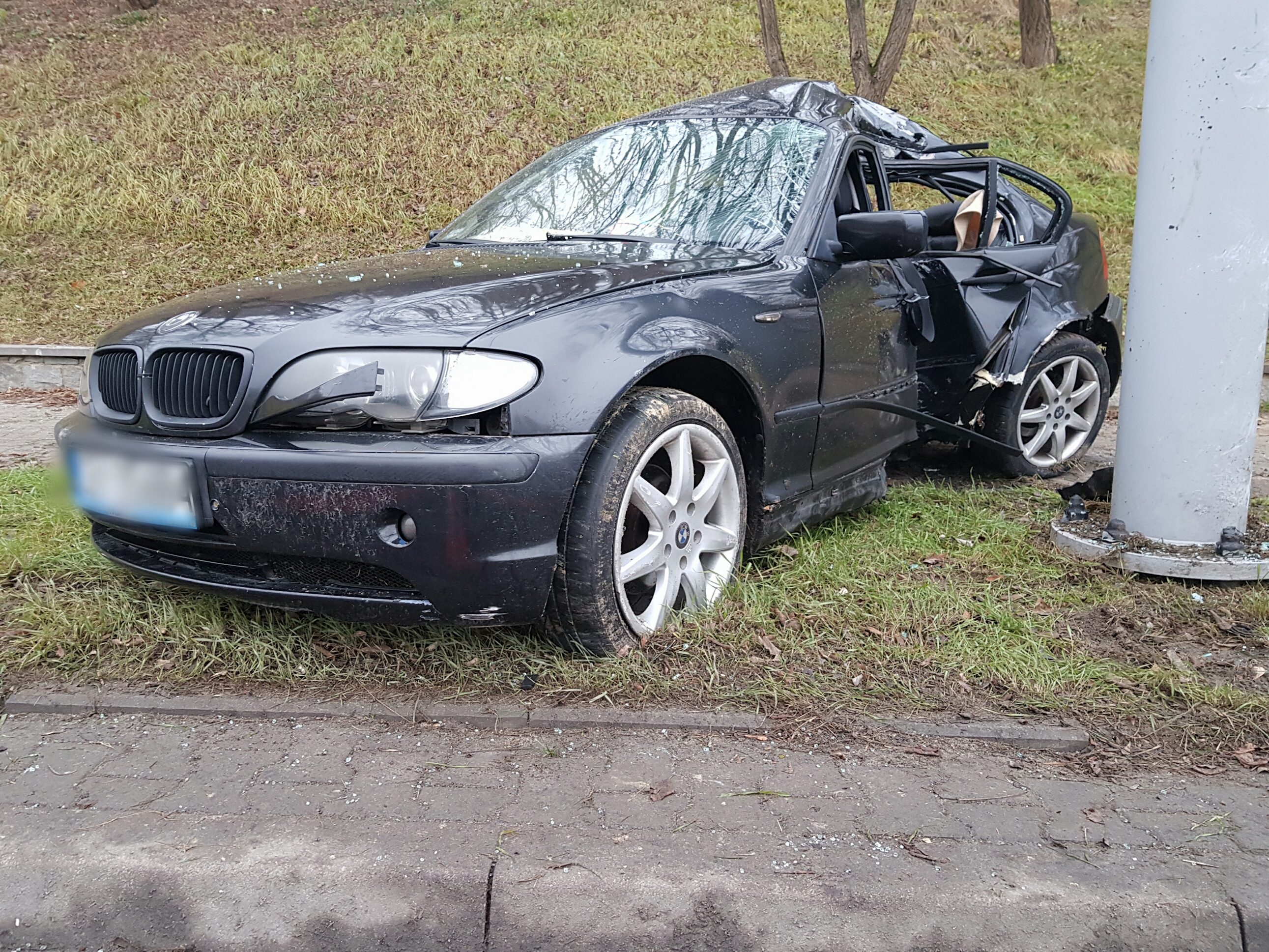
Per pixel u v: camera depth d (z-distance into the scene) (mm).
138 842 1950
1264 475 5031
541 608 2480
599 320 2609
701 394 3117
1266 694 2633
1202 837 2041
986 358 4332
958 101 14375
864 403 3613
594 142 4129
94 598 2982
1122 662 2826
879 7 17906
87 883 1854
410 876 1857
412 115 12203
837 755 2330
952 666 2756
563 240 3547
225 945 1766
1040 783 2242
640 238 3492
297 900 1821
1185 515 3404
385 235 9797
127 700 2504
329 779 2186
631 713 2461
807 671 2707
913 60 15703
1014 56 17219
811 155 3674
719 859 1922
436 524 2330
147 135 11594
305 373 2400
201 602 2947
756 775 2234
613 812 2072
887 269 3834
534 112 12422
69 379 7441
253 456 2377
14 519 3689
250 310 2633
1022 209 4977
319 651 2752
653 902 1816
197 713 2482
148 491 2512
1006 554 3602
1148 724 2504
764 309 3080
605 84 13344
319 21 16250
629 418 2625
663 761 2283
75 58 14570
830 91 4277
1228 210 3178
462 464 2316
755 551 3312
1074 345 4762
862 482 3828
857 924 1794
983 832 2041
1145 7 21984
